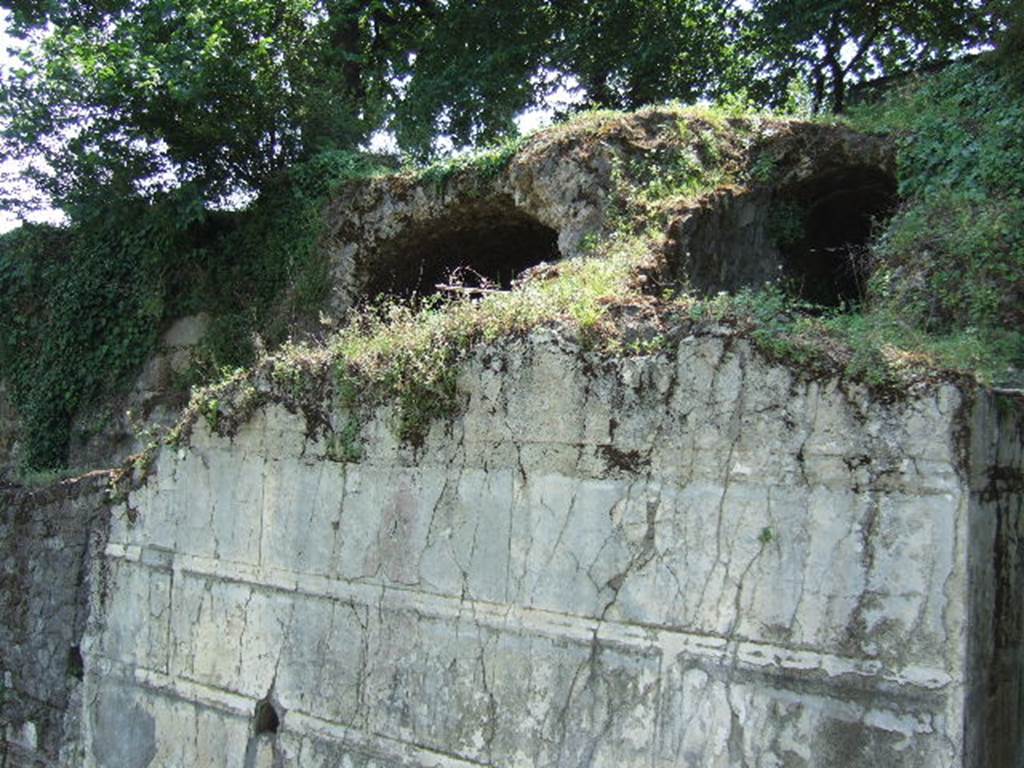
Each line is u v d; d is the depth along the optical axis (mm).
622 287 5988
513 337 5281
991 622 4109
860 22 13438
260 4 11312
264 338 10867
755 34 14195
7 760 7738
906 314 6543
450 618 5383
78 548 7430
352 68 16500
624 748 4707
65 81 10195
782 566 4344
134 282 12195
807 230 9086
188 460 6758
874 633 4082
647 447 4781
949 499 3961
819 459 4285
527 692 5059
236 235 11547
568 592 4973
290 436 6203
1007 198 7410
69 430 12625
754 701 4363
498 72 15406
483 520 5312
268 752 6047
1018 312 6547
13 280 13234
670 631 4637
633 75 15609
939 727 3900
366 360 5879
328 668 5859
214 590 6492
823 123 8711
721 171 8289
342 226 10508
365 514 5801
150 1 10875
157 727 6688
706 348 4641
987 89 8430
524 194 8883
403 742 5484
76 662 7375
